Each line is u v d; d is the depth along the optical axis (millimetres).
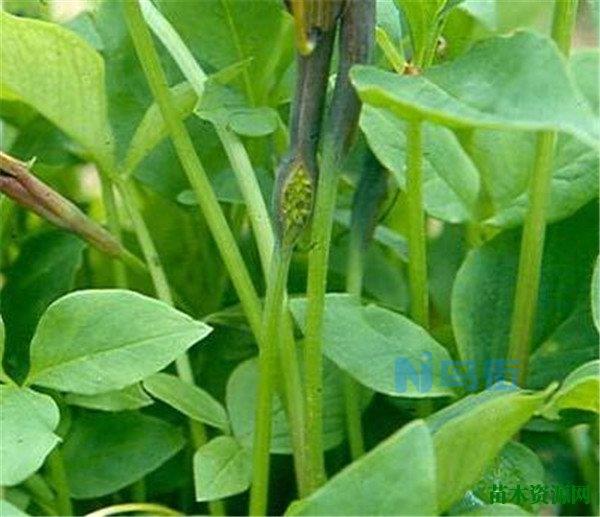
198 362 533
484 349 464
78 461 470
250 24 491
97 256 563
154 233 569
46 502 468
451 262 562
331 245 538
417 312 465
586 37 511
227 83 492
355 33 374
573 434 507
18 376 496
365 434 503
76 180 592
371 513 345
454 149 491
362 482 346
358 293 483
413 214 452
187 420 514
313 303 404
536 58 338
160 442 470
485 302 469
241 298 448
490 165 486
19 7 556
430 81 347
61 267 514
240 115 455
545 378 468
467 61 347
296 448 439
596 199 480
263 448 420
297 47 373
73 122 478
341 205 538
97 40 526
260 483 424
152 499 520
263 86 500
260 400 417
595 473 495
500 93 338
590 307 475
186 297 564
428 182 486
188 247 564
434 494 344
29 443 382
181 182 525
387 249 591
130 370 405
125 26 525
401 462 345
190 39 498
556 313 478
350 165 534
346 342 434
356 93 378
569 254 479
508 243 477
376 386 430
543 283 478
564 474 508
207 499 429
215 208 447
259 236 454
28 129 541
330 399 476
